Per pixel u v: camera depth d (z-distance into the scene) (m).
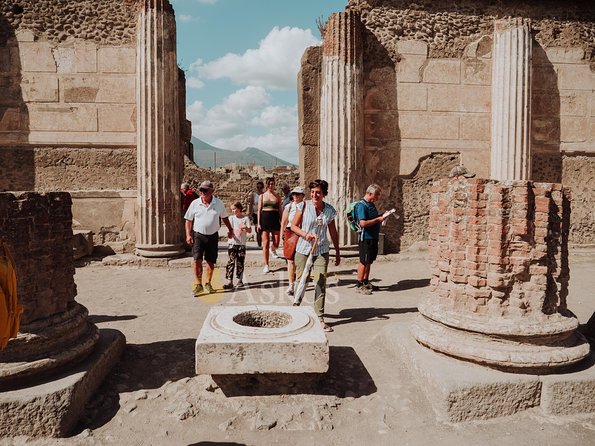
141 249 9.56
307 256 5.66
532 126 10.79
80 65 9.83
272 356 3.88
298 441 3.47
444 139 10.59
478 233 4.08
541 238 3.97
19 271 3.71
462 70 10.57
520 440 3.45
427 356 4.18
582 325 5.08
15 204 3.69
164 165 9.61
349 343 5.14
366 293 7.34
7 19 9.63
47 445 3.33
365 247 7.33
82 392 3.71
